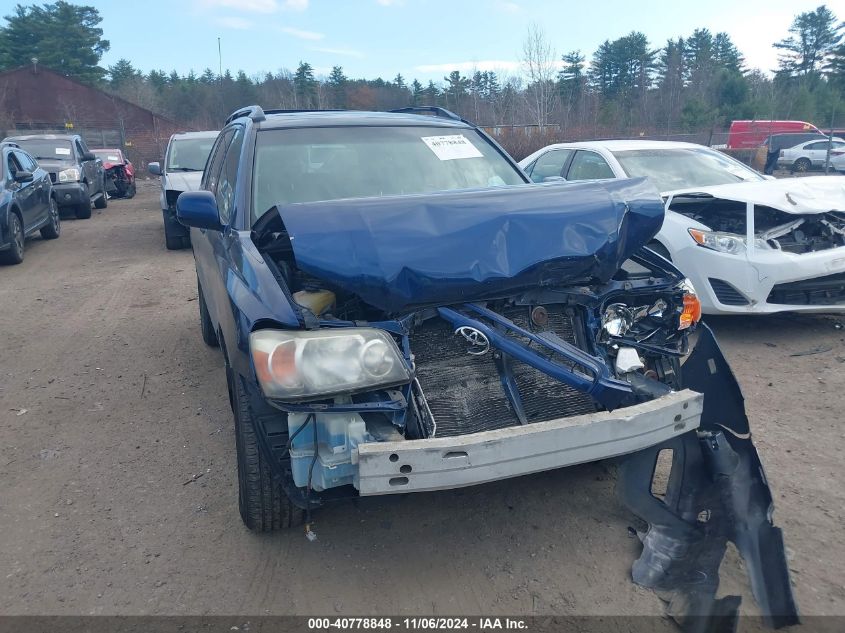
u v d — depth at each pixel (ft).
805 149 87.76
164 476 13.01
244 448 10.07
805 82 182.50
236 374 10.14
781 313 21.38
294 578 10.01
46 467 13.46
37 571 10.28
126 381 17.97
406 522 11.27
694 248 19.54
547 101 104.17
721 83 152.05
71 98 150.51
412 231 9.61
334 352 8.55
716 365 11.19
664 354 11.44
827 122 135.95
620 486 10.85
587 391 9.61
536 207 10.33
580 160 26.04
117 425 15.29
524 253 9.89
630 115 139.13
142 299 27.07
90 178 55.16
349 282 9.18
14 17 201.77
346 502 11.66
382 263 9.25
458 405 9.91
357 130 14.26
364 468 8.40
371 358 8.68
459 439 8.61
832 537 10.51
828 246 19.27
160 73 251.60
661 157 24.47
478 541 10.73
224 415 15.67
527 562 10.21
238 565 10.32
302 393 8.36
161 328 22.85
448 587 9.74
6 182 35.04
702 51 189.98
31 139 53.93
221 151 16.84
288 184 12.78
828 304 19.19
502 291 9.97
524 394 10.30
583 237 10.20
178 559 10.50
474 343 9.82
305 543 10.81
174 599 9.62
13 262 34.99
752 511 9.73
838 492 11.73
